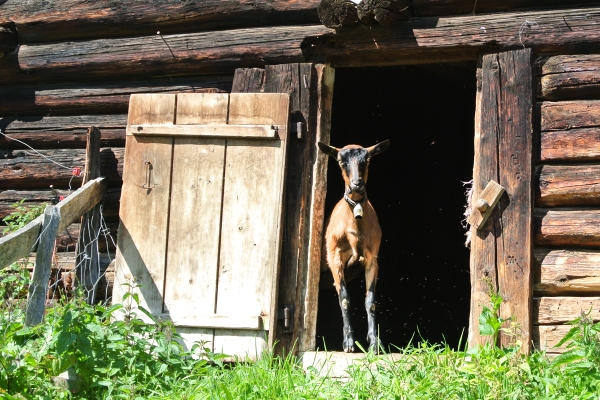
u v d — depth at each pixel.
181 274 6.60
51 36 7.75
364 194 6.71
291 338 6.49
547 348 5.99
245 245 6.53
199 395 5.14
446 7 6.61
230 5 7.11
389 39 6.68
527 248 6.09
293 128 6.73
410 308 10.82
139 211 6.76
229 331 6.46
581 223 6.07
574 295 6.08
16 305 6.58
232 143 6.68
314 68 6.89
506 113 6.30
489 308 6.03
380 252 11.00
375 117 11.03
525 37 6.36
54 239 6.01
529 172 6.17
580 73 6.23
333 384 5.34
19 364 5.28
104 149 7.44
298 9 6.95
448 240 10.87
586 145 6.13
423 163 11.09
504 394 4.84
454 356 5.57
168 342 5.82
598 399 4.74
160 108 6.85
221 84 7.20
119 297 6.68
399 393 4.91
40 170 7.63
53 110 7.74
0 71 7.85
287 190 6.71
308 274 6.61
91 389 5.37
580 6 6.38
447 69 9.45
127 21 7.42
